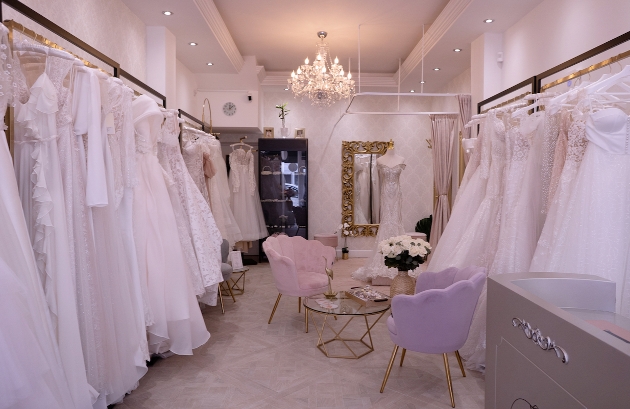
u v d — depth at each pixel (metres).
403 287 4.08
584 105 2.60
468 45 5.14
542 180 3.10
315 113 7.91
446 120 6.25
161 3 3.94
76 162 2.15
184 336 2.88
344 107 7.91
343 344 3.67
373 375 3.08
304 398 2.74
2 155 1.75
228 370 3.15
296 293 3.97
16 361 1.46
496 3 3.96
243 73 6.61
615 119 2.43
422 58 5.48
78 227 2.11
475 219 3.58
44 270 1.98
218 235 3.65
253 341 3.74
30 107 1.96
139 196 2.80
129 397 2.74
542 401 1.36
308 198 7.93
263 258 7.45
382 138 7.96
